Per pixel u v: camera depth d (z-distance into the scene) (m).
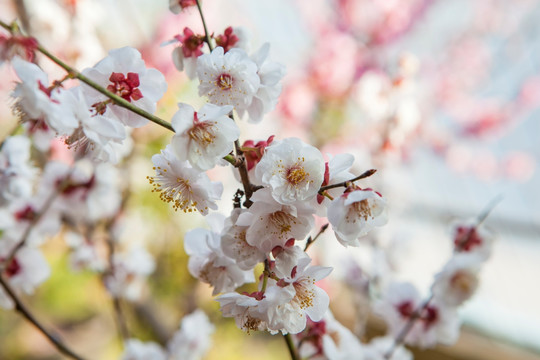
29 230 0.50
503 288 1.07
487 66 1.52
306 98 1.34
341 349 0.44
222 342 0.94
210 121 0.36
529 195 1.32
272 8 1.44
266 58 0.40
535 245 1.15
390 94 0.96
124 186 0.73
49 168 0.56
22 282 0.53
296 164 0.36
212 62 0.37
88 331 1.21
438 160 1.47
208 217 0.39
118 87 0.37
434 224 1.25
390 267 0.74
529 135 1.50
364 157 1.09
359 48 1.41
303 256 0.37
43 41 0.62
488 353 0.95
